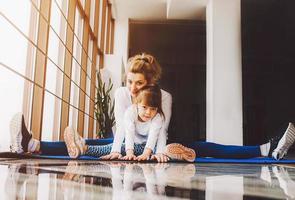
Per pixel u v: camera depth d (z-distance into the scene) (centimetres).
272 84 425
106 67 596
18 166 141
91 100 575
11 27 247
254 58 449
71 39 414
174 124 758
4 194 59
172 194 62
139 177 100
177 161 228
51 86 357
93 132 569
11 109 250
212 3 489
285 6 411
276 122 417
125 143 232
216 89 470
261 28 444
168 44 820
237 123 463
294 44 395
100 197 57
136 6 727
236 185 82
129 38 809
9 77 245
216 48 479
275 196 63
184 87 803
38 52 291
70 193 61
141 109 225
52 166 146
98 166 155
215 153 278
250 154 283
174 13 597
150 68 232
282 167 189
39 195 58
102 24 651
